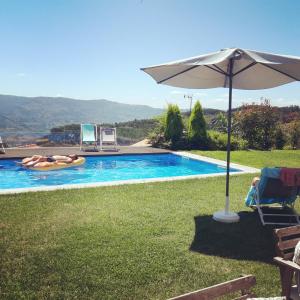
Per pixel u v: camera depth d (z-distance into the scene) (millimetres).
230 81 6109
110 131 17375
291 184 6062
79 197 7262
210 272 4164
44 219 5820
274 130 20391
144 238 5113
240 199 7605
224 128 20391
